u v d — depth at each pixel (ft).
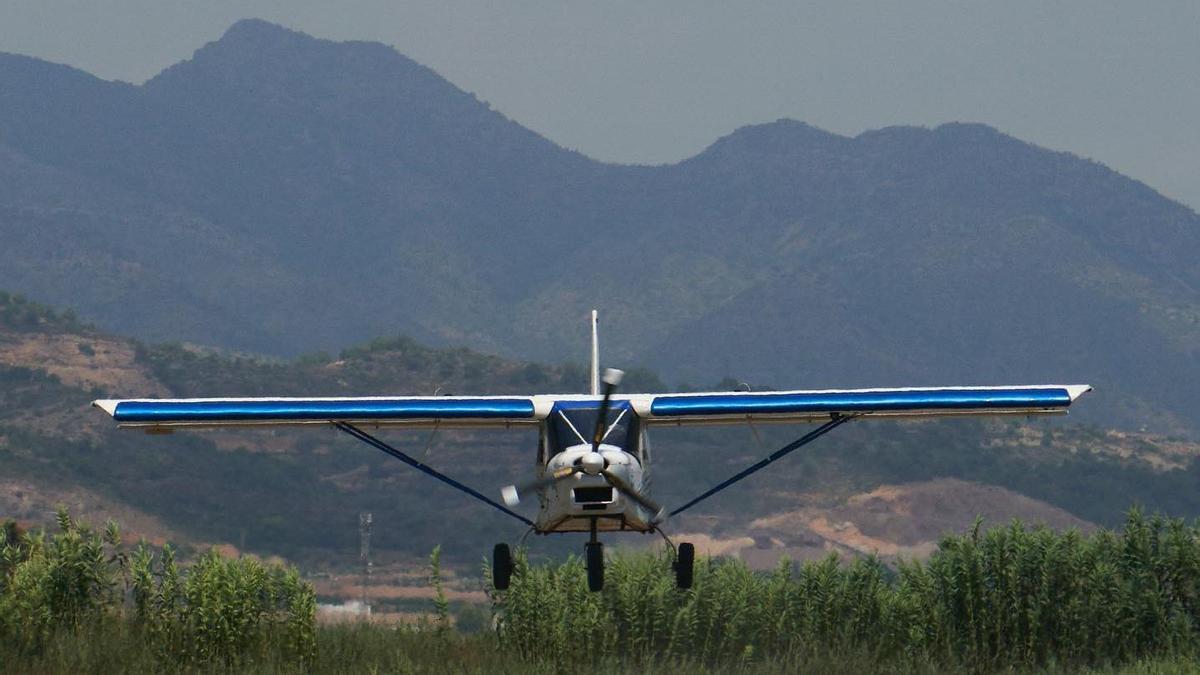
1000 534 279.69
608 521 214.07
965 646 273.13
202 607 256.11
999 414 235.81
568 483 205.26
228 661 254.88
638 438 220.23
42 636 254.06
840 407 229.25
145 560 268.82
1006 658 269.03
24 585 264.72
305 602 262.47
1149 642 266.36
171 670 247.70
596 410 219.20
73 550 270.26
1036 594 272.51
